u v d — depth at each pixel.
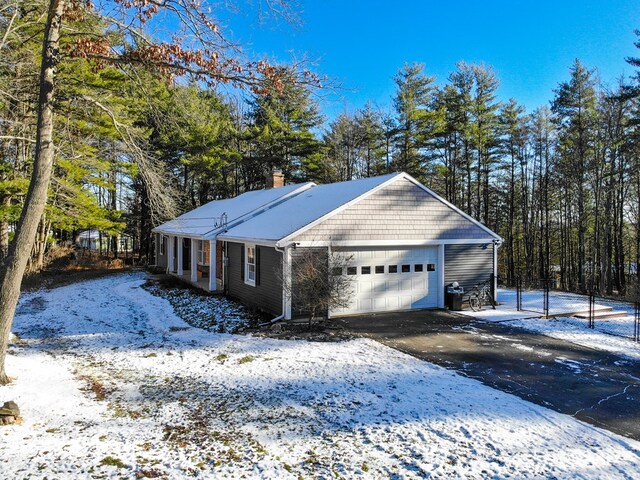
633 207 29.45
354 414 6.48
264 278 14.17
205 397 7.15
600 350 10.44
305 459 5.12
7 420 5.63
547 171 30.20
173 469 4.77
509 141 31.08
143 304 16.08
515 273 34.78
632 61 20.31
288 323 12.56
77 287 20.39
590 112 26.02
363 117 35.88
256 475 4.72
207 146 28.23
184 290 18.73
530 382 8.14
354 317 13.65
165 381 7.93
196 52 7.36
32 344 10.53
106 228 22.75
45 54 7.19
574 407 6.99
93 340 11.00
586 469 5.03
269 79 7.58
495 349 10.35
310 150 32.44
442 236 15.13
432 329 12.26
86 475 4.48
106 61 7.80
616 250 28.72
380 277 14.39
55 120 11.17
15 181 16.23
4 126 11.58
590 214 28.44
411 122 30.67
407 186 14.61
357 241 13.71
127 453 5.07
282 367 8.75
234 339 11.03
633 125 22.09
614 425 6.36
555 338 11.51
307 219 13.60
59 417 6.03
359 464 5.02
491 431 5.97
